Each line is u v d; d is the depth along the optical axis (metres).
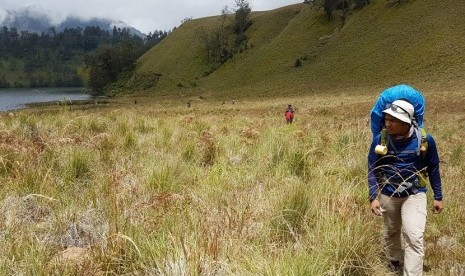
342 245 3.90
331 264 3.74
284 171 6.91
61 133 9.05
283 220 4.53
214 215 4.62
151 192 5.62
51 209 4.97
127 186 5.67
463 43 84.62
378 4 125.06
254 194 5.68
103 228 4.41
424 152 3.97
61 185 5.76
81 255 3.79
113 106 93.88
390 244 4.30
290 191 5.02
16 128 9.28
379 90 76.94
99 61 177.75
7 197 5.03
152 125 11.49
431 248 4.63
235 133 11.21
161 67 171.75
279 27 162.88
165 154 7.51
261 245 4.02
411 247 3.80
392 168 3.99
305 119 27.66
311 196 5.02
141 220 4.42
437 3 105.44
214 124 13.25
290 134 10.20
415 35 98.25
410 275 3.75
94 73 175.38
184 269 3.33
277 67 130.38
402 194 3.99
